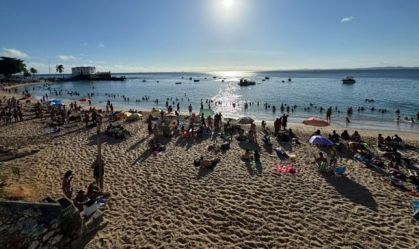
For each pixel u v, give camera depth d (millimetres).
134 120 26922
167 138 20062
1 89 79000
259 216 9398
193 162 14672
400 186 11945
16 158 15031
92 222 8305
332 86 84562
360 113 35312
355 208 10078
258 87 85938
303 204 10289
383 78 128000
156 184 11852
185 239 8109
